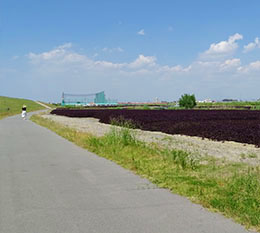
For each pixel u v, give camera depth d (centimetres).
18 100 13888
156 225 492
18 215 541
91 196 649
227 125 2442
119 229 479
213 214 540
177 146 1537
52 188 714
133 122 2964
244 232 464
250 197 610
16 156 1169
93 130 2347
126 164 979
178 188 693
